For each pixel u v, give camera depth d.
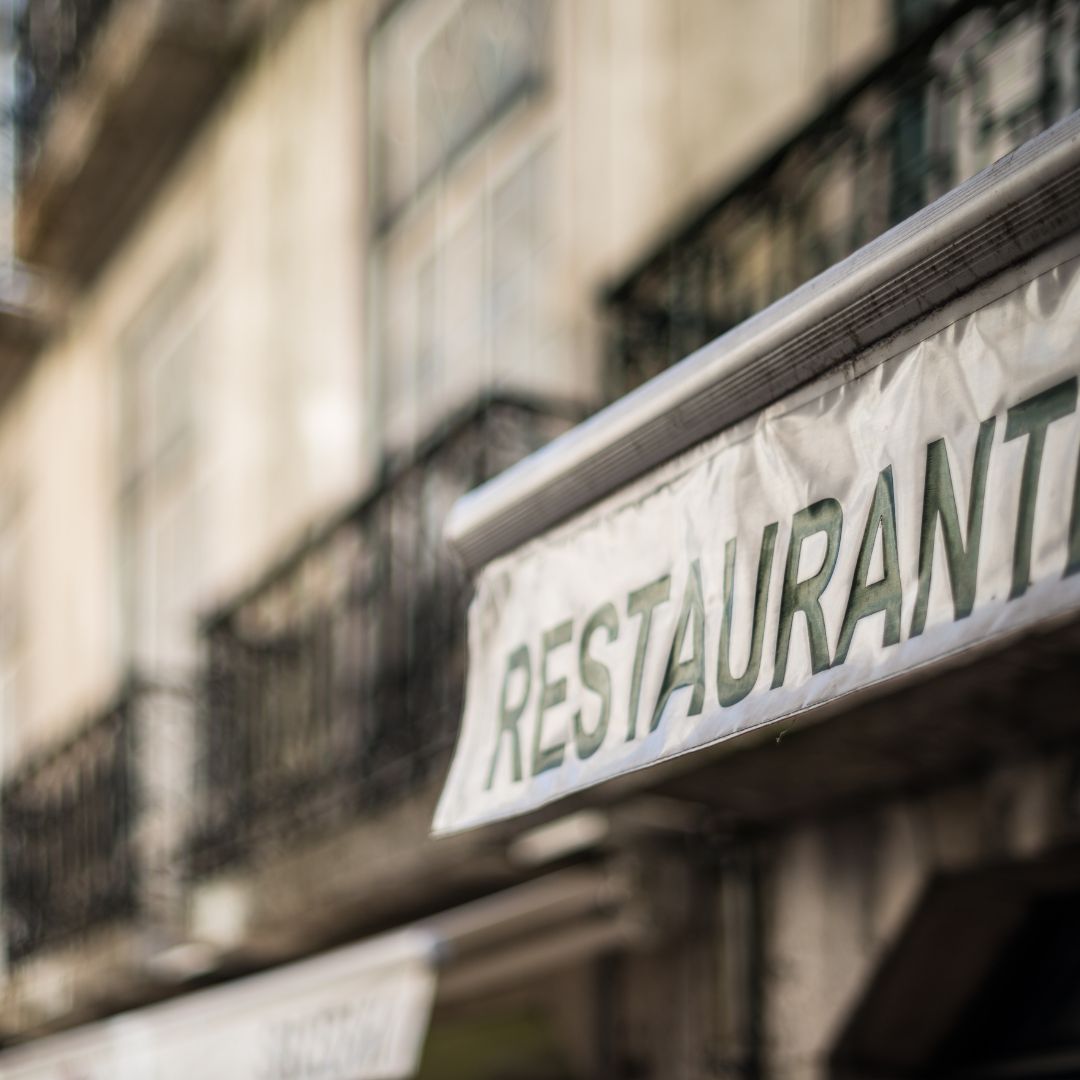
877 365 2.81
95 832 9.08
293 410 9.38
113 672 11.45
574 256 7.09
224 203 10.34
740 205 5.60
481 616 3.61
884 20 5.89
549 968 6.80
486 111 7.96
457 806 3.49
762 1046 5.70
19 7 12.05
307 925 7.39
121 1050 7.18
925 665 2.59
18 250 12.18
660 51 6.78
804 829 5.64
